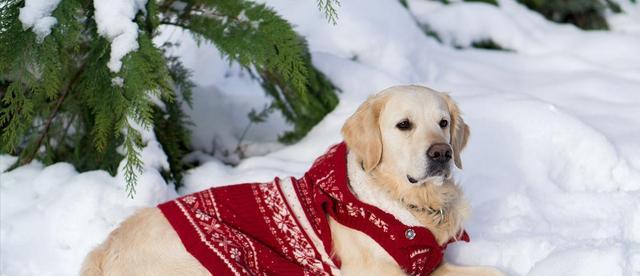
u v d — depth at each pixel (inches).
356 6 243.9
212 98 214.7
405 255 130.2
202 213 132.4
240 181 179.2
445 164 129.0
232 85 221.3
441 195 136.3
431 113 132.3
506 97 199.8
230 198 134.5
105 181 164.1
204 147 207.6
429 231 133.8
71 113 184.4
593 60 261.3
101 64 159.9
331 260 131.3
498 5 295.4
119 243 133.6
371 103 136.4
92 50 162.2
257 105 217.0
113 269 131.2
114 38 158.4
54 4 158.6
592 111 210.2
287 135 207.9
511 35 278.5
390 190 133.3
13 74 159.0
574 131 182.7
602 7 302.5
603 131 194.9
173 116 189.3
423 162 128.3
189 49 220.8
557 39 280.1
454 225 139.3
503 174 177.6
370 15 243.1
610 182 176.9
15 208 167.9
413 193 133.5
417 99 132.2
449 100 140.6
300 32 236.8
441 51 263.1
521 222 157.2
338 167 133.0
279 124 212.2
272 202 133.0
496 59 264.8
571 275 131.1
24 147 194.9
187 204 134.7
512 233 153.6
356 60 234.2
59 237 155.9
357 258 131.9
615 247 133.7
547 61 259.1
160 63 159.2
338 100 211.5
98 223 156.3
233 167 198.4
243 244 129.4
